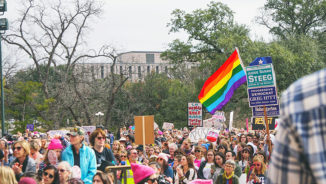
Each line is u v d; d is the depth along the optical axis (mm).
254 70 10508
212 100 13633
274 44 38906
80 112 41062
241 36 39844
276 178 1331
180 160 9758
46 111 35594
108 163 7703
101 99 41000
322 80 1263
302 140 1236
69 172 6309
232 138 16734
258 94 10492
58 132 14984
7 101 33812
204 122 20391
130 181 9398
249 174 8773
